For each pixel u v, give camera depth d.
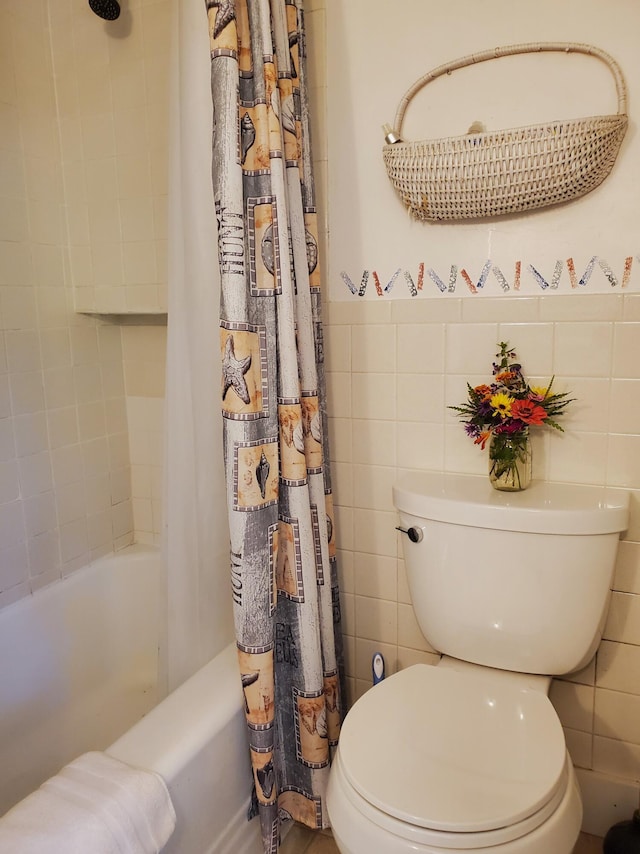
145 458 1.96
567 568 1.20
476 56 1.25
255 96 1.11
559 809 0.94
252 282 1.15
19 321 1.63
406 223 1.39
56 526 1.75
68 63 1.70
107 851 0.87
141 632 1.92
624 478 1.29
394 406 1.47
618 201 1.22
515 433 1.28
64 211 1.76
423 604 1.35
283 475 1.24
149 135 1.64
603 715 1.39
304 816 1.36
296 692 1.31
